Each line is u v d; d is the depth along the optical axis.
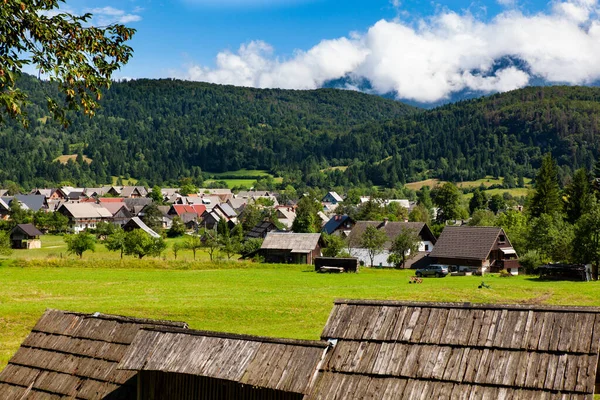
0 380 23.81
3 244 94.88
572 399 15.44
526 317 17.75
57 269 78.25
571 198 121.81
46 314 26.09
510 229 107.38
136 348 21.23
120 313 48.69
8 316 45.84
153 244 97.25
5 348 37.94
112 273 76.00
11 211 178.88
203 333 20.89
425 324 18.73
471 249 90.81
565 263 81.12
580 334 16.69
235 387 19.89
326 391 17.81
